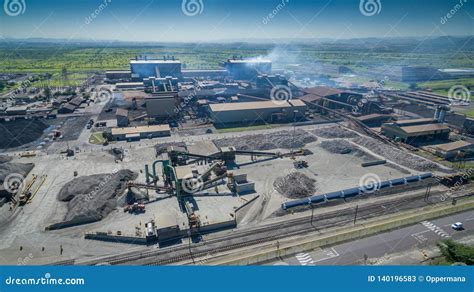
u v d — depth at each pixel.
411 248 36.03
